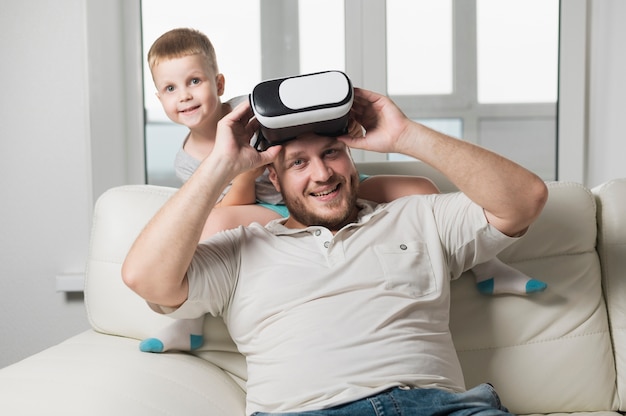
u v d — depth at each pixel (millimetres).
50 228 2459
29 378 1334
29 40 2422
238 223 1620
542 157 2611
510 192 1396
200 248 1463
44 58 2428
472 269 1627
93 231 1714
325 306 1398
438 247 1481
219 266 1454
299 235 1491
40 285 2465
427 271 1464
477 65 2578
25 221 2459
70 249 2463
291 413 1271
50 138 2447
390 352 1356
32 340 2473
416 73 2572
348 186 1491
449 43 2564
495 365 1582
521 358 1588
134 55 2482
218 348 1585
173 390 1360
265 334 1412
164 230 1361
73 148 2451
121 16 2461
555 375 1585
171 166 2551
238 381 1567
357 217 1541
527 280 1580
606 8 2506
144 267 1360
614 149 2525
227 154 1402
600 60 2531
